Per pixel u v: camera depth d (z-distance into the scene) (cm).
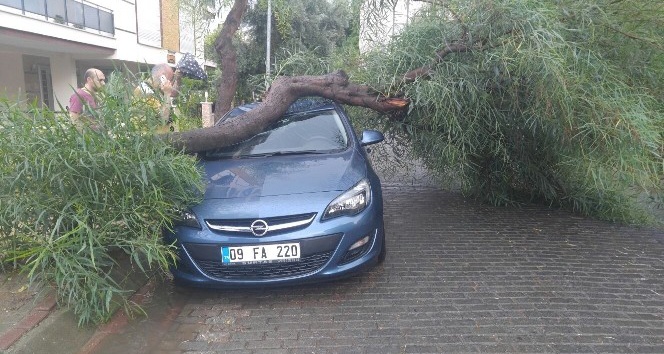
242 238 377
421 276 454
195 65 730
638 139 440
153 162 358
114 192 359
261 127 507
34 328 321
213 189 411
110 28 1897
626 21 499
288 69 682
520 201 736
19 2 1371
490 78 532
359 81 602
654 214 667
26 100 365
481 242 553
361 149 493
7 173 334
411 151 654
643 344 332
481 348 328
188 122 479
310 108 559
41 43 1558
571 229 605
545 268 473
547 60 435
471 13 500
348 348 332
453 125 542
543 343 334
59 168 338
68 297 343
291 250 377
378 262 473
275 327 365
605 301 400
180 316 388
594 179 494
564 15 481
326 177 413
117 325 361
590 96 464
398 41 576
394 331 354
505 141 624
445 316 375
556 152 569
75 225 340
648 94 505
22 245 354
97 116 363
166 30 2411
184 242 386
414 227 614
